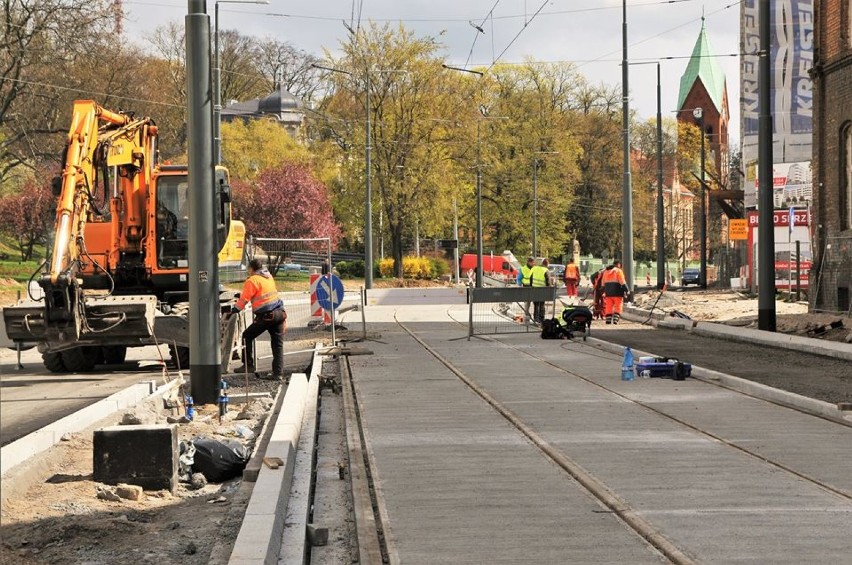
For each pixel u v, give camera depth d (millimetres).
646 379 27188
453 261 121250
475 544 11281
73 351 32031
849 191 49000
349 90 102312
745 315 54000
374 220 105500
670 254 164000
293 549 10820
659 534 11500
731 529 11734
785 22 70000
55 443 17688
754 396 23625
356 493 13602
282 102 160625
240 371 31312
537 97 133125
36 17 74812
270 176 114500
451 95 104688
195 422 21297
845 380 27031
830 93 50000
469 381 26844
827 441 17594
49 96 80188
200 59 23516
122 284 34281
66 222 29875
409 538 11555
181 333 30906
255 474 14820
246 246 38219
